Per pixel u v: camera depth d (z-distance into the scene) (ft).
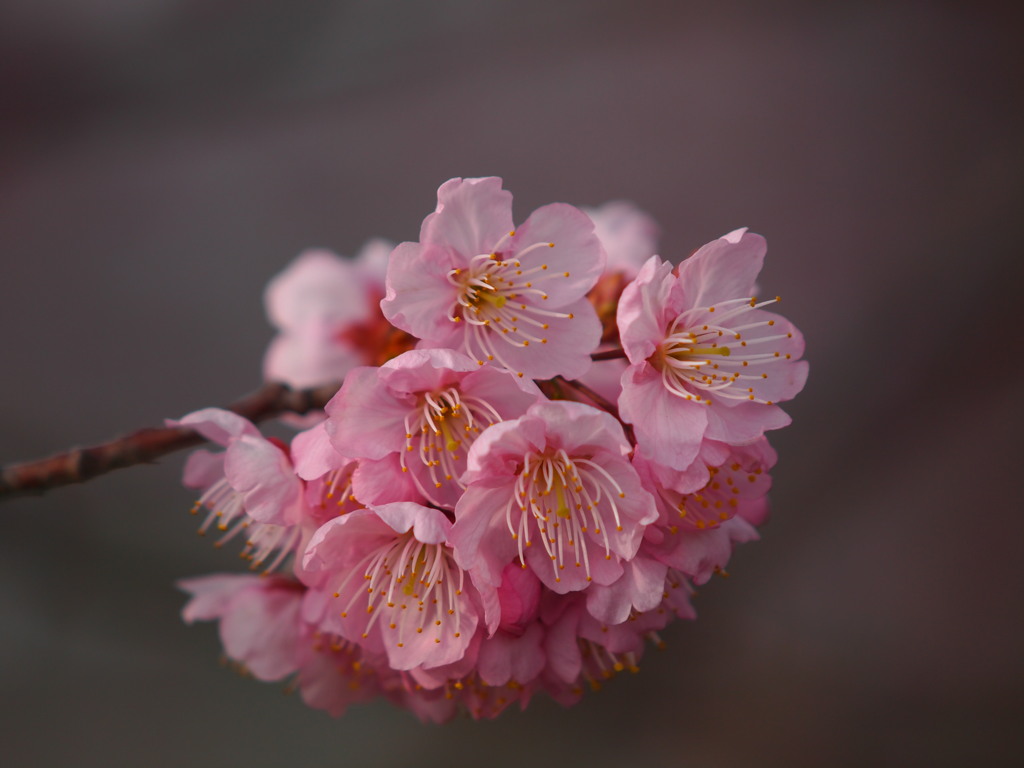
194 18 2.12
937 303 2.06
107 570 1.65
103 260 2.32
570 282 1.32
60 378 2.24
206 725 1.79
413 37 2.21
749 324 1.33
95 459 1.36
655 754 1.67
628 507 1.29
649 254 1.57
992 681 1.90
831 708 1.75
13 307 2.26
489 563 1.29
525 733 1.70
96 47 2.12
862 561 2.09
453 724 1.73
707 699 1.71
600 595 1.30
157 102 2.19
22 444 1.98
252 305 2.34
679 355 1.32
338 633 1.33
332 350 1.58
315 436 1.31
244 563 1.67
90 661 1.80
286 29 2.15
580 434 1.29
